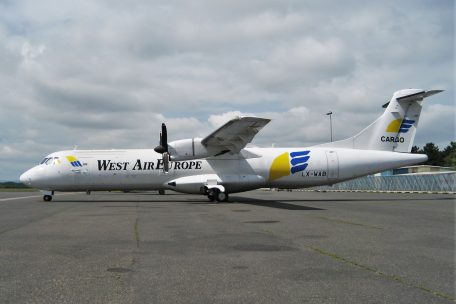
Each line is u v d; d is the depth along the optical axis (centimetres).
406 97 2486
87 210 1738
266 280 557
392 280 553
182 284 537
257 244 840
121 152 2431
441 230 1047
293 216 1434
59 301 466
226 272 602
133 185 2400
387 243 845
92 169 2389
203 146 2252
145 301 466
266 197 3028
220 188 2305
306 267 632
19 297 480
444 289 509
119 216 1446
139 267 634
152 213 1571
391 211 1641
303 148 2461
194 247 806
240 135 2181
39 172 2403
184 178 2336
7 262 671
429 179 3812
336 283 540
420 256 712
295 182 2414
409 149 2528
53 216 1456
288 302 462
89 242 869
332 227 1114
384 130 2508
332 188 5419
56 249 787
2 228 1109
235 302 463
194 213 1566
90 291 504
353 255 723
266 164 2372
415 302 460
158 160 2389
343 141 2492
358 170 2445
